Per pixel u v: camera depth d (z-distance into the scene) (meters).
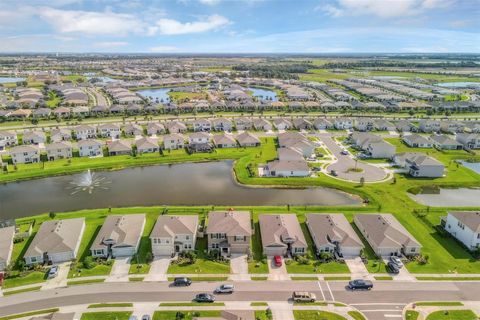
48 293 60.22
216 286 62.06
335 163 125.94
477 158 133.12
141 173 119.50
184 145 144.12
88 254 71.12
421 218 86.56
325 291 60.94
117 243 70.50
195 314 54.62
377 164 125.38
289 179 110.81
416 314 55.75
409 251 71.38
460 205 96.12
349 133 167.50
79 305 57.44
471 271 66.56
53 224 77.56
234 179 113.88
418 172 113.88
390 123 175.75
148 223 83.31
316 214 83.12
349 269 66.88
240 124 174.62
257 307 57.03
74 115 195.62
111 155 133.12
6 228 76.81
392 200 96.44
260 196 101.31
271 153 136.38
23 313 55.78
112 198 99.62
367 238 76.19
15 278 64.06
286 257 70.56
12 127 171.50
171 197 100.38
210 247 72.94
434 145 147.00
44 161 126.31
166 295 59.72
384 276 64.94
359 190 103.12
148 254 69.00
